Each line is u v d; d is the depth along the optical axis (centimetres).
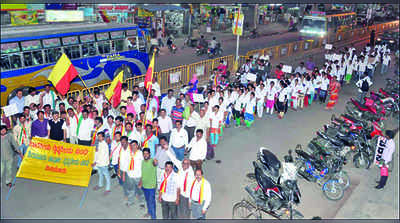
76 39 1491
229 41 3178
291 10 4666
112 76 1702
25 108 884
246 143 1162
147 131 847
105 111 996
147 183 721
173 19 3112
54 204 805
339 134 1063
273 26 4344
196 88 1348
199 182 677
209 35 3394
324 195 892
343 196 898
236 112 1262
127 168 769
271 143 1171
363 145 1049
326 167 905
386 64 2183
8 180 849
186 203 708
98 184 891
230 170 984
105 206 806
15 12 1983
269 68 1730
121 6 2525
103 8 2388
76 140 948
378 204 866
